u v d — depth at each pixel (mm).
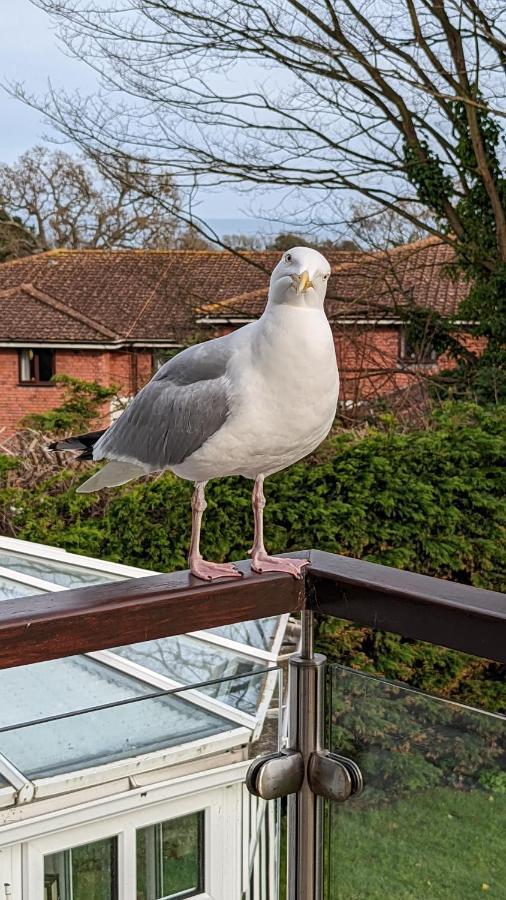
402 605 1770
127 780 1817
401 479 6215
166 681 2305
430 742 1823
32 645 1639
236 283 19250
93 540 6672
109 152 11484
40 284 21656
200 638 2576
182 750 1864
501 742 1721
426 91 10195
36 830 1748
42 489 7246
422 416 9328
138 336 19562
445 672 5969
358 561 2006
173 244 17062
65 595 1767
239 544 6332
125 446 2479
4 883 1722
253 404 2152
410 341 12703
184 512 6359
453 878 1810
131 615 1734
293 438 2199
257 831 1989
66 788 1768
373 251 12234
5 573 4246
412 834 1863
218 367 2240
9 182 23500
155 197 11617
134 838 1835
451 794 1800
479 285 12266
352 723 1938
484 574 6344
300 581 1954
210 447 2217
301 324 2104
